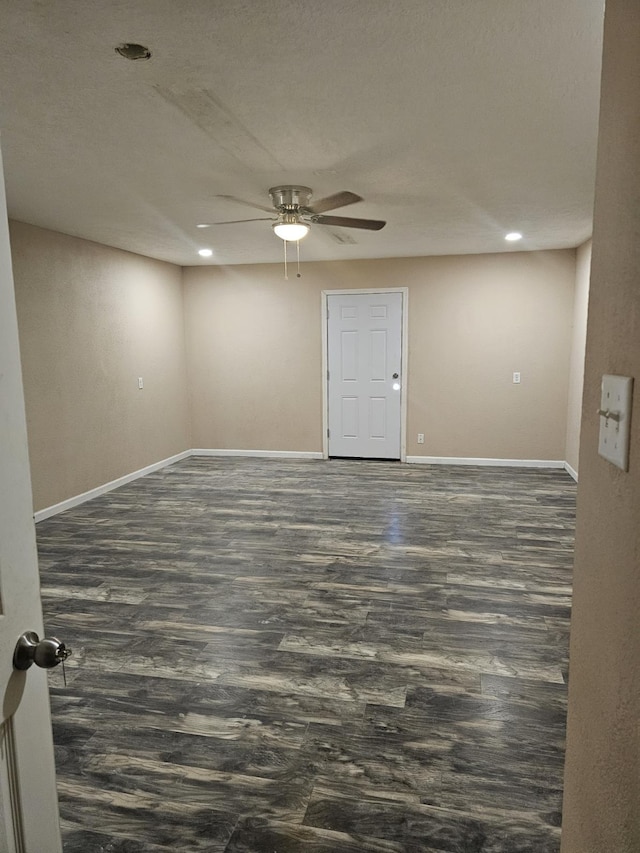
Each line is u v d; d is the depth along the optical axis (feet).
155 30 5.82
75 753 6.37
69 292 16.06
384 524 14.20
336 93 7.30
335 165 10.09
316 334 21.84
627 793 2.28
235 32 5.88
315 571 11.35
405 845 5.14
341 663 8.10
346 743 6.46
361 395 21.85
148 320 20.22
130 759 6.26
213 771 6.07
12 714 2.78
